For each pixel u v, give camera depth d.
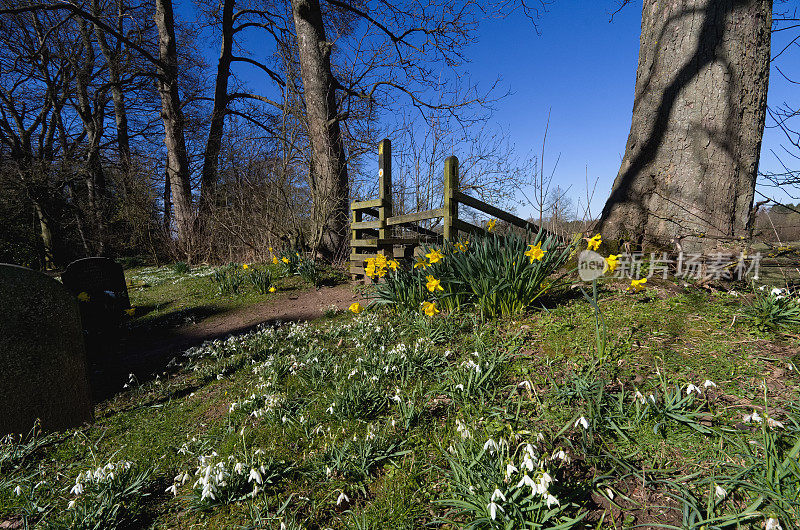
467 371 2.63
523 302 3.59
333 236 10.53
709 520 1.45
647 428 1.97
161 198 21.52
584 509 1.61
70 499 2.22
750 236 3.52
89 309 6.42
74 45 18.48
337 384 2.86
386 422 2.40
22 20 16.84
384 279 4.97
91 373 4.71
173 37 16.92
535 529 1.49
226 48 16.95
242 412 2.95
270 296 7.74
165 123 16.98
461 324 3.53
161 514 2.05
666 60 4.09
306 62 10.61
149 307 8.16
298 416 2.66
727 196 3.80
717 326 2.77
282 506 1.85
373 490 1.95
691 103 3.91
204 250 14.62
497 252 3.84
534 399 2.29
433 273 4.15
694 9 3.87
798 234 3.46
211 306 7.55
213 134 16.84
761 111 3.79
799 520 1.38
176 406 3.43
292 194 11.71
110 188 21.83
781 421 1.83
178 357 5.00
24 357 2.99
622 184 4.52
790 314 2.63
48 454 2.85
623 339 2.75
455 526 1.65
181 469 2.43
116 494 2.07
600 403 2.10
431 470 1.98
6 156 17.83
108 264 6.82
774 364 2.25
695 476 1.67
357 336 4.02
